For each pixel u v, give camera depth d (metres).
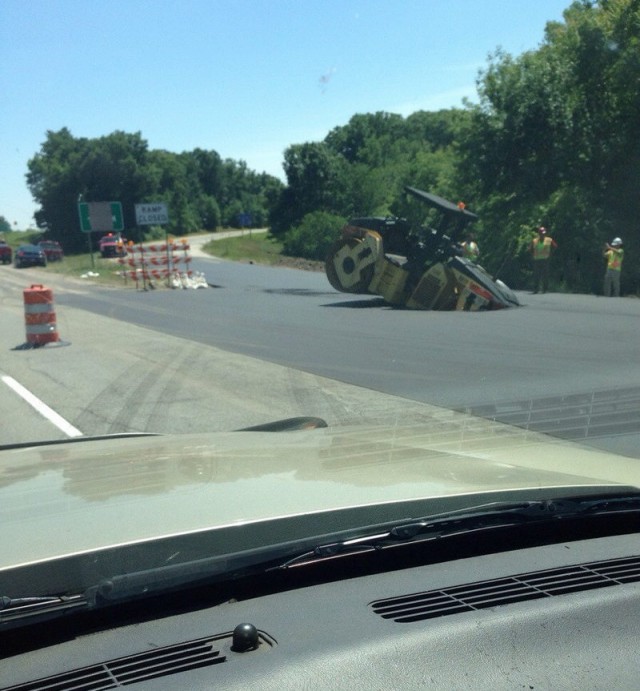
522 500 2.36
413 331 15.05
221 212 123.44
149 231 95.12
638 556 2.26
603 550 2.32
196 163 123.50
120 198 92.56
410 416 8.11
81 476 2.63
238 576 1.94
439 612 1.86
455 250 19.62
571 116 29.39
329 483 2.42
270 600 1.95
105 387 10.41
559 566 2.17
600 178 29.69
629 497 2.49
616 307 19.09
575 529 2.47
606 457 3.43
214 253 62.88
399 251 20.81
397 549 2.23
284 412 8.66
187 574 1.89
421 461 2.85
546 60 30.64
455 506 2.28
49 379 11.09
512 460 3.20
